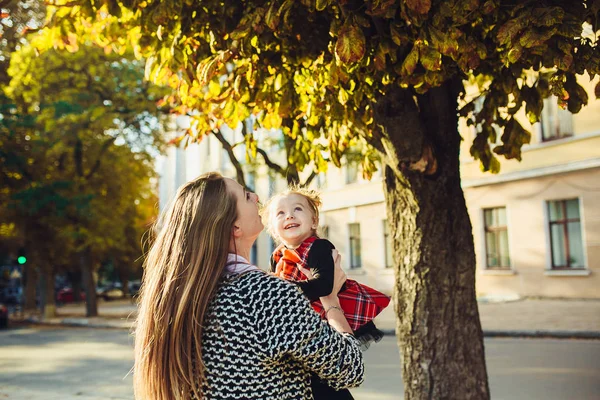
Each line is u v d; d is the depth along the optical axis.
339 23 3.06
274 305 1.68
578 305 15.10
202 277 1.76
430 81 3.08
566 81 3.22
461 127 19.72
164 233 1.92
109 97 19.36
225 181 1.98
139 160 23.88
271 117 4.51
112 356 11.93
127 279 45.44
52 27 4.35
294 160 4.62
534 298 17.48
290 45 3.62
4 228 26.67
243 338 1.67
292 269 2.48
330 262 2.32
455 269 3.72
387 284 22.94
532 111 3.58
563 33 2.70
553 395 6.75
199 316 1.71
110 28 4.59
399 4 3.02
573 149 16.45
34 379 9.47
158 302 1.81
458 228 3.75
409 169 3.64
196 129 4.89
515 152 3.79
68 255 26.30
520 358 9.22
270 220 2.65
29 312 30.34
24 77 17.47
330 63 3.39
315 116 3.84
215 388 1.67
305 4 3.08
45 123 20.39
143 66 18.78
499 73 3.71
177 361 1.70
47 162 23.56
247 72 3.64
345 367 1.72
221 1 3.63
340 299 2.49
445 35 2.83
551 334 11.34
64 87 19.47
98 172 24.64
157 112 18.62
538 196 17.47
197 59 3.89
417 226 3.74
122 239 24.95
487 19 3.13
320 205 2.72
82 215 21.95
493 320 13.52
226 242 1.83
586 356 9.05
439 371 3.68
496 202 18.78
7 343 15.45
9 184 23.50
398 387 7.73
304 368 1.76
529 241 17.72
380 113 3.53
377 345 11.82
